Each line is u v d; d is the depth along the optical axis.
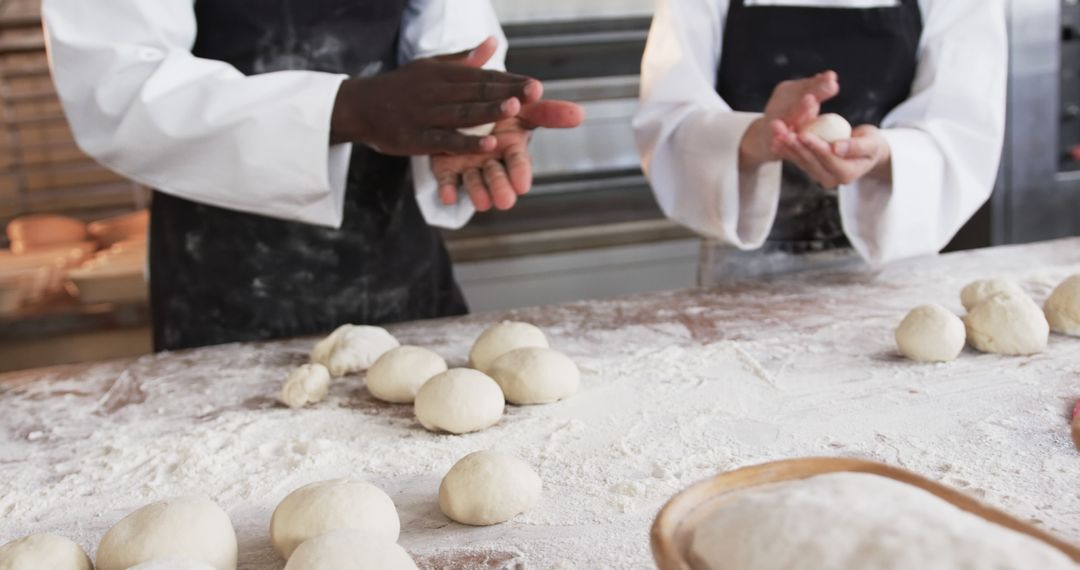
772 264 1.88
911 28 1.81
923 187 1.63
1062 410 1.00
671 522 0.54
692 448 0.96
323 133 1.32
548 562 0.76
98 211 3.08
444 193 1.39
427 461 0.98
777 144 1.43
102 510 0.91
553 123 1.37
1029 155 2.50
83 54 1.39
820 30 1.79
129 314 2.38
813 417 1.02
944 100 1.72
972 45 1.75
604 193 2.80
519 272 2.68
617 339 1.36
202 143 1.35
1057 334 1.25
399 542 0.81
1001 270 1.60
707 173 1.66
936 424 0.98
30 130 2.97
